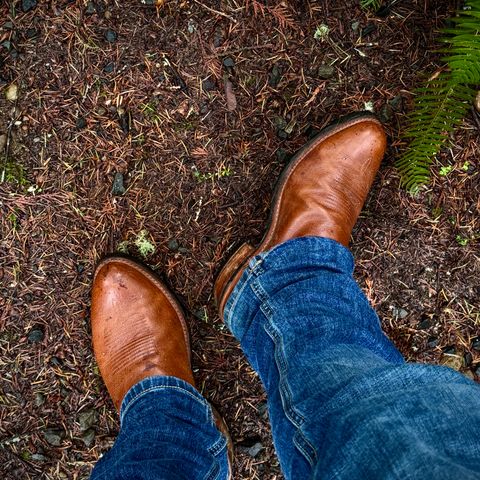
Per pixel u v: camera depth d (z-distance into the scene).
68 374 0.76
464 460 0.42
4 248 0.74
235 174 0.75
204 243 0.76
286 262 0.68
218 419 0.74
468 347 0.77
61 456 0.76
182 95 0.74
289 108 0.75
